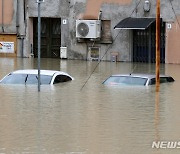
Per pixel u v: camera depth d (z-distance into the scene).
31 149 13.78
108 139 14.72
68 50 43.66
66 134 15.22
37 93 22.31
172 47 40.66
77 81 26.62
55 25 44.81
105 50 42.53
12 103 19.94
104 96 21.72
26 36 44.91
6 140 14.57
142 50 41.88
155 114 18.06
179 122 16.80
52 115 17.75
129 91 23.11
